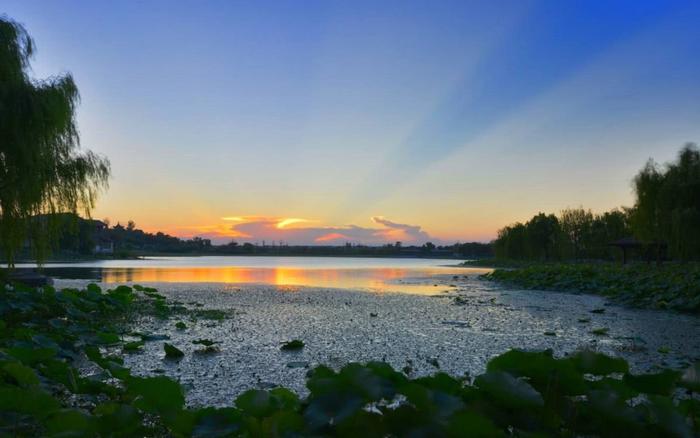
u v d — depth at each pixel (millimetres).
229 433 2668
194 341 9898
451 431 2193
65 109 14477
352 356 9008
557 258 68312
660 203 31422
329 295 21500
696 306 16469
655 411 2514
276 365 8195
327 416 2430
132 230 147000
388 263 91062
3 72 14008
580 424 2633
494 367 2850
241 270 49562
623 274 26703
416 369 8031
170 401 3035
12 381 4457
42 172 14367
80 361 8078
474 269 58469
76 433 2625
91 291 14734
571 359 2953
